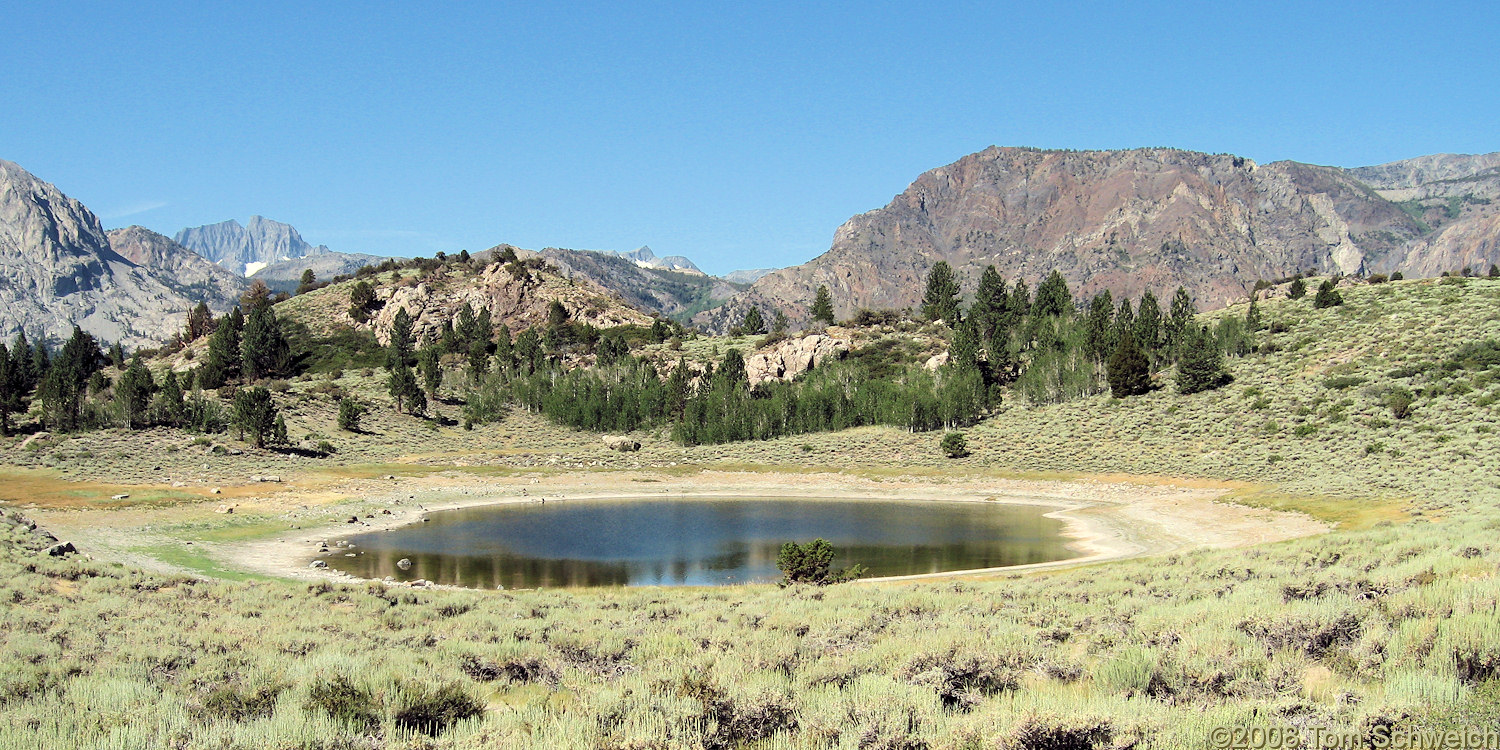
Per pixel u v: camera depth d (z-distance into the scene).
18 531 42.69
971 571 47.91
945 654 16.98
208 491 78.88
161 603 28.36
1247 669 14.21
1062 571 44.91
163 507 70.31
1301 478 72.75
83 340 153.50
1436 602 16.70
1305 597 21.44
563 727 12.19
